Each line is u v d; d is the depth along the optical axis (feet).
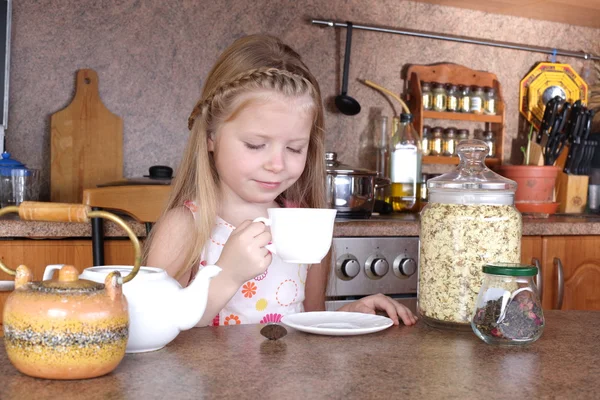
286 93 3.60
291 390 2.11
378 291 6.89
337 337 2.88
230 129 3.71
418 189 8.59
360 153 9.32
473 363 2.47
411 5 9.50
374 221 6.96
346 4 9.19
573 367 2.44
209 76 4.10
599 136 9.70
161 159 8.52
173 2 8.47
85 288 2.22
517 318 2.75
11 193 7.38
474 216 3.14
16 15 7.91
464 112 9.58
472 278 3.10
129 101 8.36
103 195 6.06
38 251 6.20
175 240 4.16
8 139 7.96
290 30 8.95
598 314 3.49
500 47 10.02
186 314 2.56
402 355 2.58
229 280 3.10
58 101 8.11
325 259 4.87
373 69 9.36
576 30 10.53
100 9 8.20
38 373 2.18
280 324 3.14
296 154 3.76
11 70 7.94
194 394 2.06
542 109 10.15
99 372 2.20
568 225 7.55
